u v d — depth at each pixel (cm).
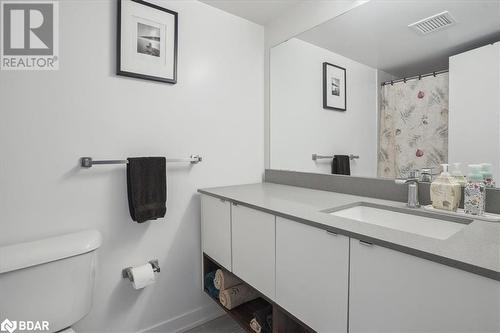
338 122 165
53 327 112
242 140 199
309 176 181
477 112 113
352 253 87
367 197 147
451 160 121
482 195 102
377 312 81
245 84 199
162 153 162
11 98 119
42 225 126
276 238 116
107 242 145
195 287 180
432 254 68
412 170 133
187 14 169
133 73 147
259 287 128
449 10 121
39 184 125
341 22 161
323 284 97
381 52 144
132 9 146
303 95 183
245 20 198
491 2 109
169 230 167
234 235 143
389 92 142
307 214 108
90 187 139
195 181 176
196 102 174
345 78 160
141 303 158
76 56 133
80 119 135
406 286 75
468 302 64
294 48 187
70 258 116
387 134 143
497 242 75
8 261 103
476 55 113
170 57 159
